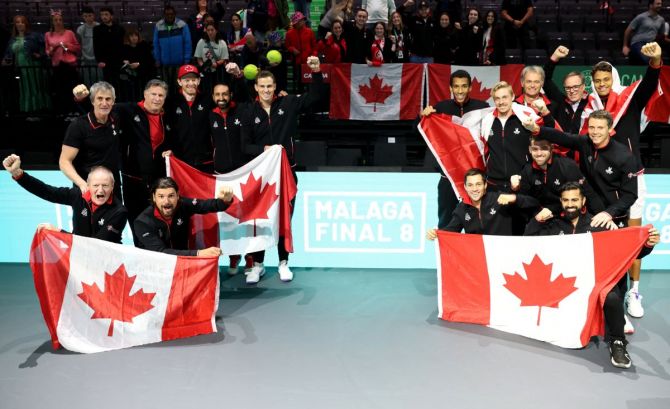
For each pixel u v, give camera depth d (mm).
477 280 4836
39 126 9766
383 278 5934
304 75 9461
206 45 9164
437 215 6176
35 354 4469
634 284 5098
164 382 4070
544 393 3904
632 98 4922
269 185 5578
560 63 10680
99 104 4883
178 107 5492
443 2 10961
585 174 4777
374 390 3951
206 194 5547
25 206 6449
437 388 3971
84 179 5199
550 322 4566
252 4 9898
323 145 8484
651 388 3953
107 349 4516
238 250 5672
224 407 3779
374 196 6160
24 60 9797
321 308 5234
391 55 9742
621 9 12445
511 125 5062
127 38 9289
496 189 5203
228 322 4973
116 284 4547
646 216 6062
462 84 5324
